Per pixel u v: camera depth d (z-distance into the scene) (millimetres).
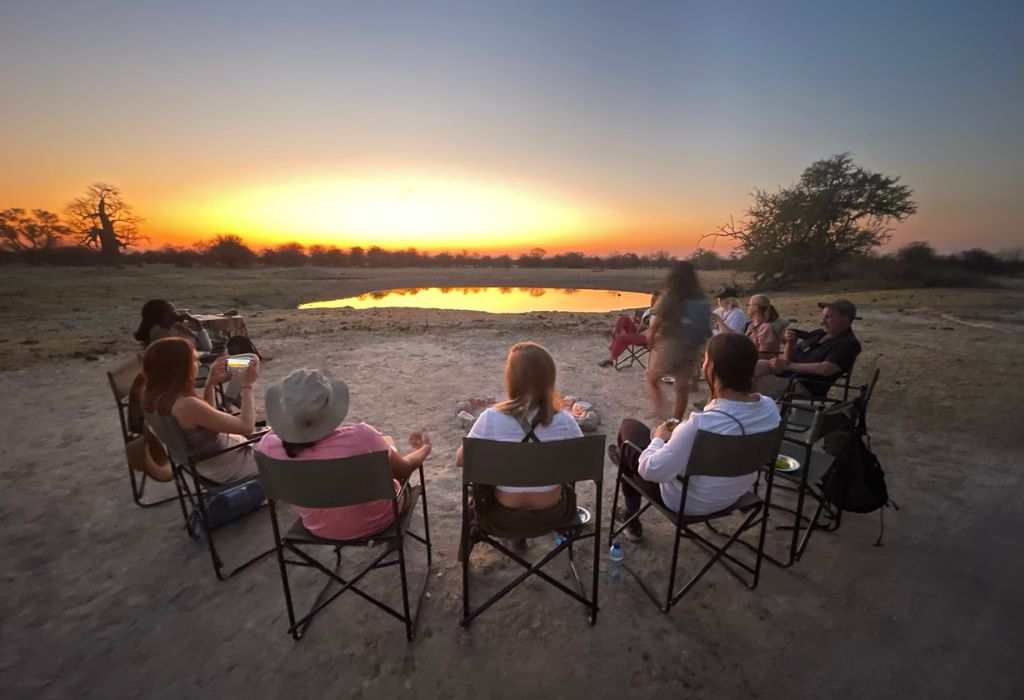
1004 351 8406
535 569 2424
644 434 3041
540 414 2293
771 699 2113
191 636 2459
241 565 2975
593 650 2377
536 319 14273
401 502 2617
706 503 2514
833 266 29500
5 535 3307
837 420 2947
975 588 2781
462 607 2658
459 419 5312
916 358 7980
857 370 7336
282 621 2562
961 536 3268
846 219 28688
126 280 30891
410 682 2205
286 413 2129
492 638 2453
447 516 3570
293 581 2867
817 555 3092
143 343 5012
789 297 22141
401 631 2500
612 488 3969
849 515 3539
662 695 2135
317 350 9133
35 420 5488
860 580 2857
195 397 2777
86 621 2549
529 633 2482
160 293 23719
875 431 5035
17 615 2586
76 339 10500
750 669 2268
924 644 2398
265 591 2785
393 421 5469
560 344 9867
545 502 2430
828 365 4270
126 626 2520
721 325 6004
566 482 2219
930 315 13078
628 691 2156
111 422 5430
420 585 2842
